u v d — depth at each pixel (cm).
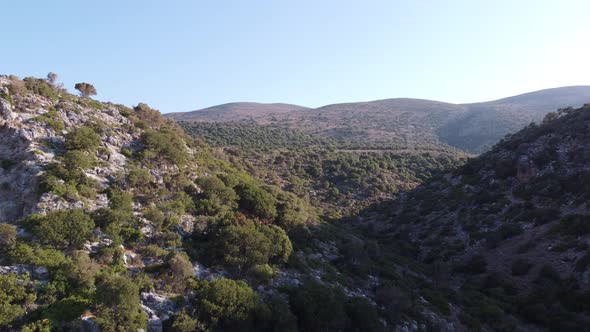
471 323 2797
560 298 3083
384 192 7638
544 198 4703
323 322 2031
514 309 3112
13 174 2566
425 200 6331
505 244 4241
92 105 3931
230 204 3180
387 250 4609
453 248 4566
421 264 4322
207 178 3294
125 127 3709
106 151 3052
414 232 5503
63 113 3384
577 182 4578
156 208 2652
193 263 2270
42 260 1780
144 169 3077
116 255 2045
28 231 2012
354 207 6925
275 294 2178
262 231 2653
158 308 1762
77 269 1756
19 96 3219
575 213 4091
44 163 2638
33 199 2364
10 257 1755
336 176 8269
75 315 1559
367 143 14575
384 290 2716
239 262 2312
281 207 3562
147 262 2136
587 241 3597
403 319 2541
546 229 4112
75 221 2039
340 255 3425
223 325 1809
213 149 5891
